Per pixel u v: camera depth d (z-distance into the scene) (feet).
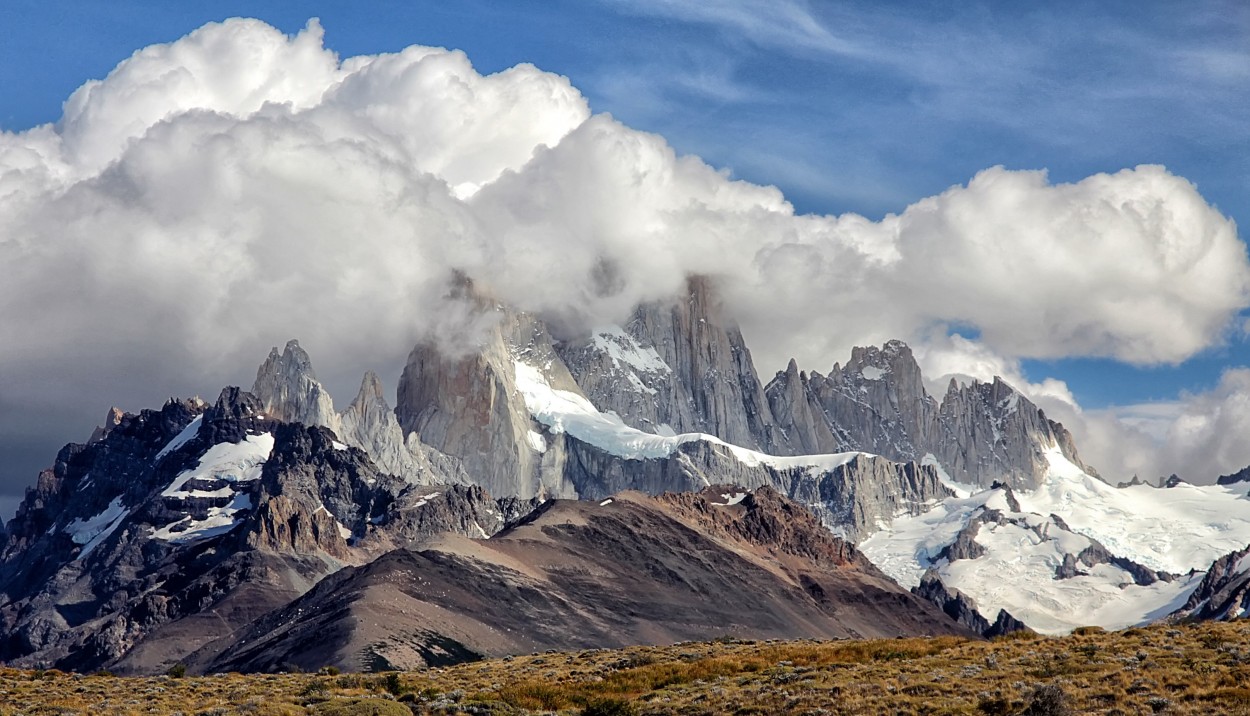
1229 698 651.25
